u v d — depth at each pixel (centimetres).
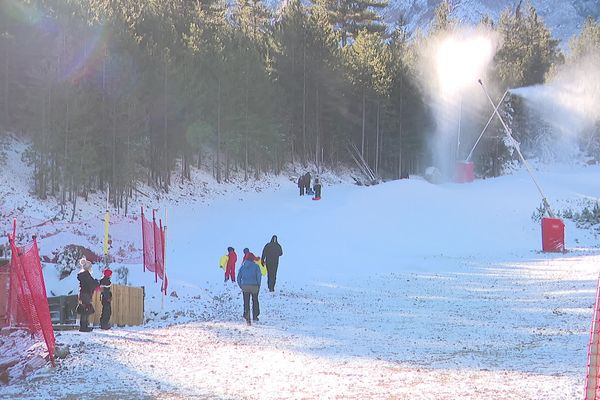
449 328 2483
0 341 2070
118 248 4688
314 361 1827
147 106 7775
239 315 2922
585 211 7494
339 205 7631
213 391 1448
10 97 7512
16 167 6950
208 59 9362
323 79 11319
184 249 5688
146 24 9031
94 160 6844
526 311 2903
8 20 7244
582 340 2108
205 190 8719
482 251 6134
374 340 2217
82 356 1875
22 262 1936
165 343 2141
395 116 12362
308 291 3781
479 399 1305
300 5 12012
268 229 6562
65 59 6906
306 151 11744
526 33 17938
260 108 9656
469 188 10081
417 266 5053
